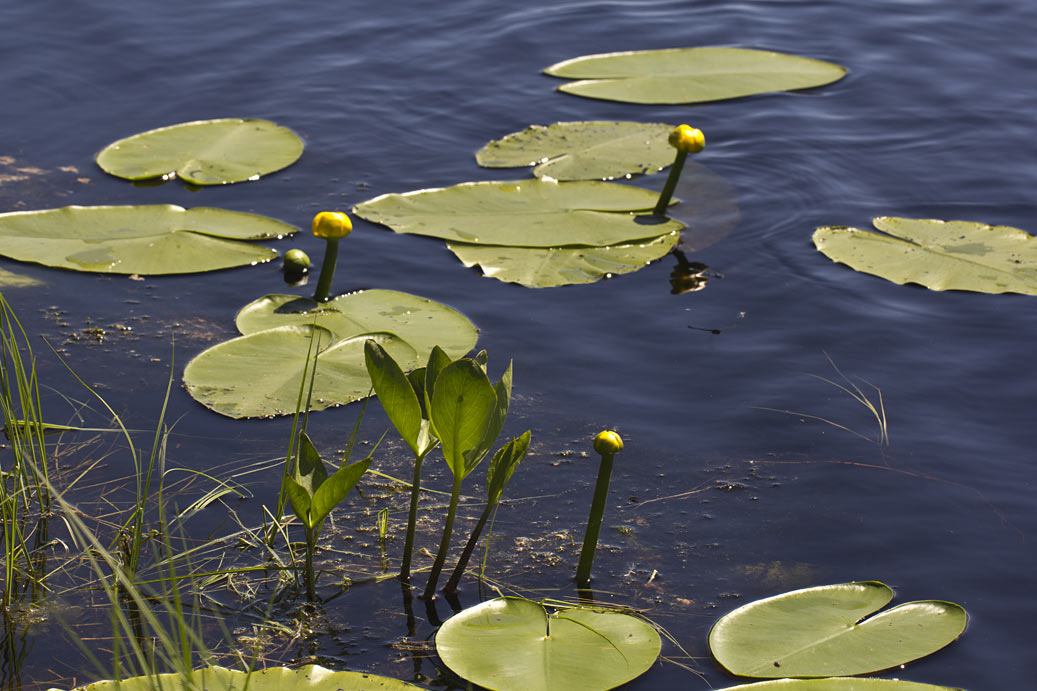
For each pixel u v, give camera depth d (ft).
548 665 7.79
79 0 23.61
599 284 13.83
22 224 14.67
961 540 9.39
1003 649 8.14
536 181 16.28
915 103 19.65
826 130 18.63
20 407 11.08
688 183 16.72
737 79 20.49
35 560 9.14
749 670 7.81
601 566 9.17
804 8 24.44
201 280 13.84
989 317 13.02
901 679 7.78
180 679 7.52
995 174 16.97
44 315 12.88
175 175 16.70
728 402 11.40
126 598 8.71
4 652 8.13
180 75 20.42
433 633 8.36
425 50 21.89
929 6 24.41
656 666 7.95
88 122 18.44
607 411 11.25
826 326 12.86
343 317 12.78
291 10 23.80
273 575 9.02
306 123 18.65
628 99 19.85
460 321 12.73
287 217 15.48
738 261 14.47
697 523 9.68
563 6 24.40
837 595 8.55
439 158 17.53
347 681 7.57
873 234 14.94
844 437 10.80
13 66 20.35
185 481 10.09
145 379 11.67
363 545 9.42
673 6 24.47
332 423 11.00
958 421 11.04
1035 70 21.01
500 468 8.49
